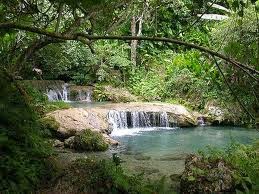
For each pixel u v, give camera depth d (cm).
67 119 1112
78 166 604
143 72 1872
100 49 1847
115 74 1862
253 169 657
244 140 1167
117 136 1208
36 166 586
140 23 1750
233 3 308
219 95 1495
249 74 252
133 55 1908
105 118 1279
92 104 1559
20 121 609
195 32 1736
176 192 654
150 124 1404
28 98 646
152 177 736
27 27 281
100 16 402
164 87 1697
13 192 488
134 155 941
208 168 665
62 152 912
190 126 1413
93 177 574
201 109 1528
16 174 512
